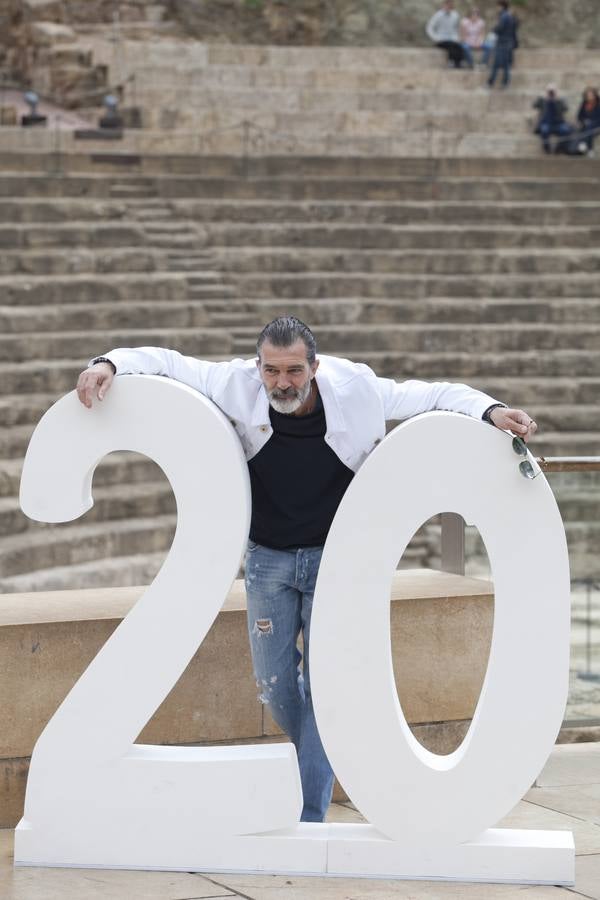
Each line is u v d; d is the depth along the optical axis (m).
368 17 65.50
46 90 60.78
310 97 58.56
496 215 47.53
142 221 44.31
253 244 44.59
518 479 10.27
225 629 12.37
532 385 39.88
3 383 33.44
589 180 50.75
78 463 10.52
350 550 10.30
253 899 9.88
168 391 10.43
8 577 26.95
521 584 10.30
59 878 10.30
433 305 42.59
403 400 10.67
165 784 10.48
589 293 44.91
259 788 10.43
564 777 13.36
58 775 10.55
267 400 10.42
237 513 10.38
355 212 46.81
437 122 58.22
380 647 10.34
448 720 12.93
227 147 54.97
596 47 67.06
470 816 10.33
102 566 28.69
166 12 63.12
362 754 10.36
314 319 41.78
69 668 11.84
